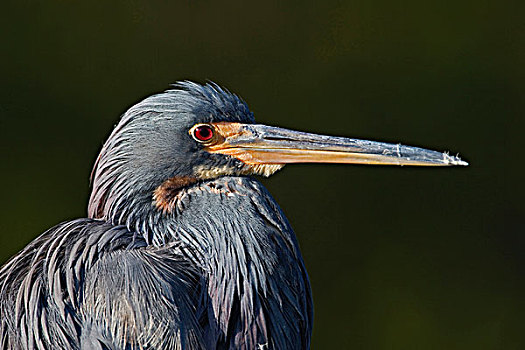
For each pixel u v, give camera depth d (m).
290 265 8.76
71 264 8.12
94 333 7.95
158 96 8.80
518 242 17.70
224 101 8.95
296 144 8.99
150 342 7.90
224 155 8.87
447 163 9.00
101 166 8.87
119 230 8.52
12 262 8.62
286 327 8.62
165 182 8.72
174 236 8.60
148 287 8.02
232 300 8.38
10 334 8.16
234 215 8.63
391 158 9.04
